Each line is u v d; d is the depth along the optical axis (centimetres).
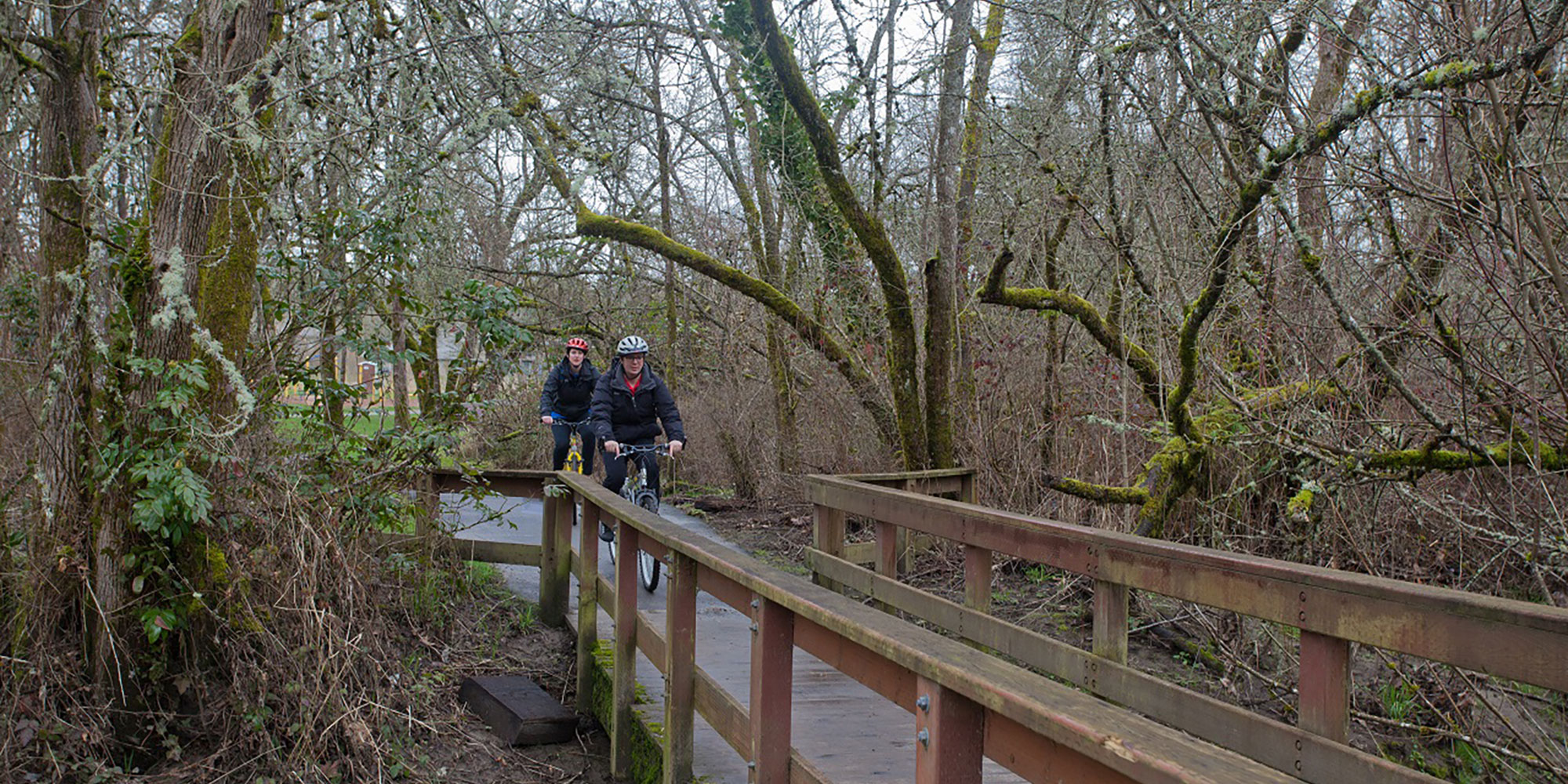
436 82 736
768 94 1231
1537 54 431
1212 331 761
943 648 250
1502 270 518
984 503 1026
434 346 986
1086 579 836
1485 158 504
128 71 628
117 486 513
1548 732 542
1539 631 304
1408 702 582
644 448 870
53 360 518
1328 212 633
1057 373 976
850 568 723
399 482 682
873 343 1233
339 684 532
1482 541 587
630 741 551
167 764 513
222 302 542
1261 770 165
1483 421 583
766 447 1432
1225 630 677
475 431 1273
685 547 424
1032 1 862
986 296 770
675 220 1605
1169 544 449
